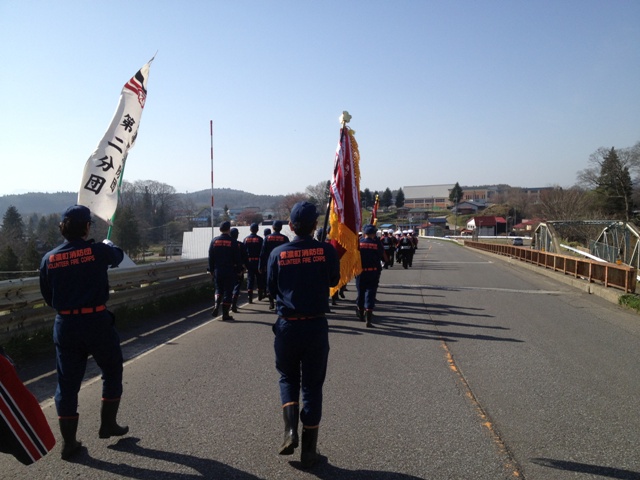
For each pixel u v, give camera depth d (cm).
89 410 495
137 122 690
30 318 715
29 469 373
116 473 367
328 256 402
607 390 556
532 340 810
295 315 393
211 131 1458
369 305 922
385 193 17712
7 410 300
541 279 1902
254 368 634
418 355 708
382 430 443
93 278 403
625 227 2227
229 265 980
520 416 477
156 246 6056
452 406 503
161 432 438
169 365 648
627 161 6300
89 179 651
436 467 375
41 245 4944
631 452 401
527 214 11712
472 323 955
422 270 2317
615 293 1260
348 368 639
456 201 13212
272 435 432
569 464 380
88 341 399
